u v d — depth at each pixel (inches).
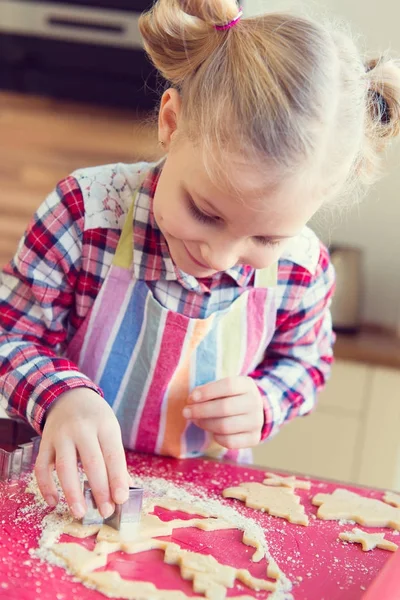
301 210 26.9
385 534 29.0
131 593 22.5
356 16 64.3
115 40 73.6
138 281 35.3
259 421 35.9
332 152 27.4
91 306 35.8
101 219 34.9
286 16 28.6
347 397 60.9
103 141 78.2
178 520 27.5
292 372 39.9
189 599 22.7
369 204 67.3
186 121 27.9
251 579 24.0
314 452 62.0
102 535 25.6
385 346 61.5
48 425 29.0
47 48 74.8
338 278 62.9
